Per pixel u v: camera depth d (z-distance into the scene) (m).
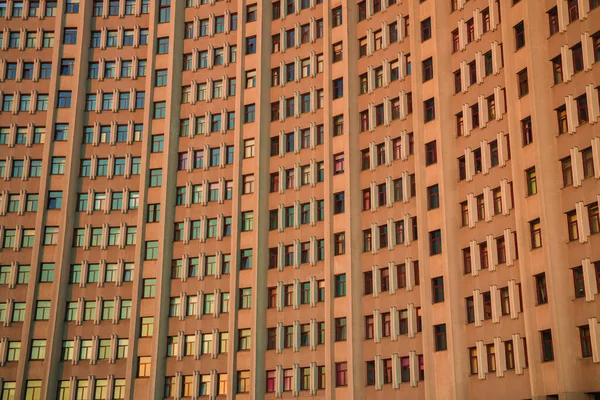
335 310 70.81
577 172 54.16
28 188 80.38
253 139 78.88
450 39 68.31
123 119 82.12
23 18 84.06
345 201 72.19
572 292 53.34
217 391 73.62
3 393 75.38
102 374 75.62
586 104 54.62
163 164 79.75
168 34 83.50
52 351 75.31
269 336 73.50
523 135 58.84
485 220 61.66
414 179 68.94
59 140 81.38
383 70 73.12
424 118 68.69
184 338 75.69
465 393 60.53
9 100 82.75
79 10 84.00
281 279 74.31
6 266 78.50
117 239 79.25
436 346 63.62
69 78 82.81
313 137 76.25
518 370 56.66
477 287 61.25
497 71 62.81
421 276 65.12
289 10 81.00
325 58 76.75
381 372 66.94
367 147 72.94
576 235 53.88
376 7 75.44
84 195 80.50
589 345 51.72
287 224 75.69
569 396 51.41
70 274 78.44
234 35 82.25
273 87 79.62
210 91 81.38
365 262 70.44
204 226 78.00
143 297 77.19
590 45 54.88
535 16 58.72
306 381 70.94
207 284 76.56
